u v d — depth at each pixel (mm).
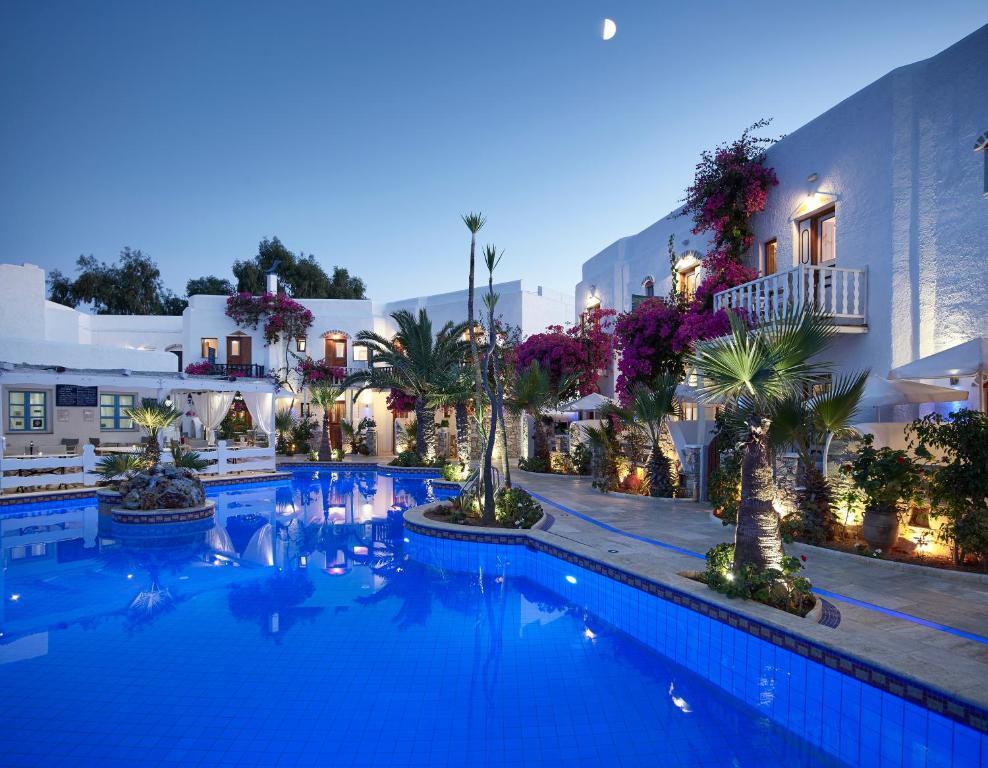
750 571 6512
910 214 10812
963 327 10109
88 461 16953
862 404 9391
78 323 30953
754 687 5715
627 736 4707
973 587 7074
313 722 4855
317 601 8047
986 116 9812
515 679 5695
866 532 8531
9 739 4566
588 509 13148
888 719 4746
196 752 4418
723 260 14492
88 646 6418
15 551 10977
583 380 21906
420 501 17203
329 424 31000
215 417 24062
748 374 6516
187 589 8570
